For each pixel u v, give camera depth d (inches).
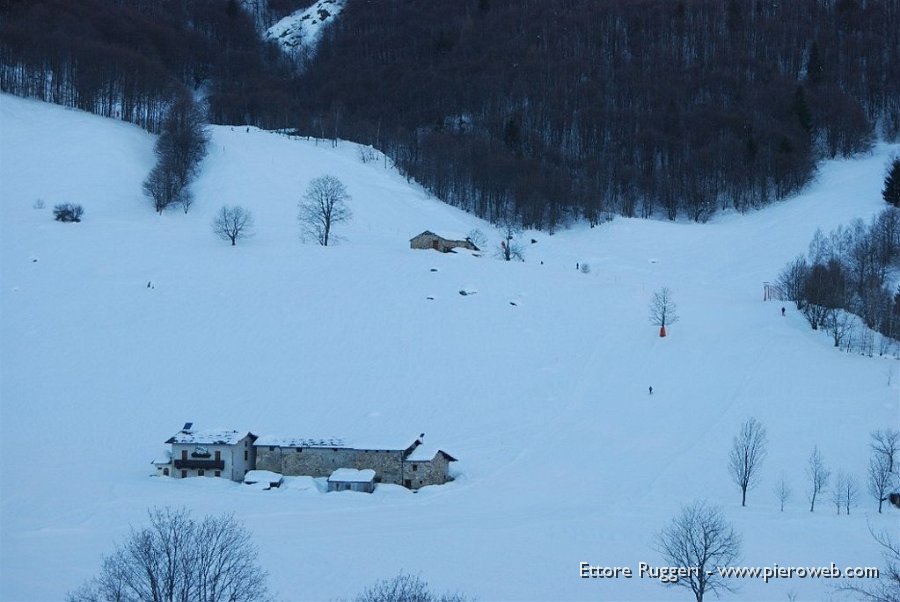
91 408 5782.5
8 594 3144.7
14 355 6466.5
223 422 5585.6
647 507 4362.7
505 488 4697.3
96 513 4183.1
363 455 4884.4
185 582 2694.4
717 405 5757.9
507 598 3216.0
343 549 3713.1
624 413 5753.0
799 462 4906.5
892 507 4397.1
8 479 4704.7
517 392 6082.7
